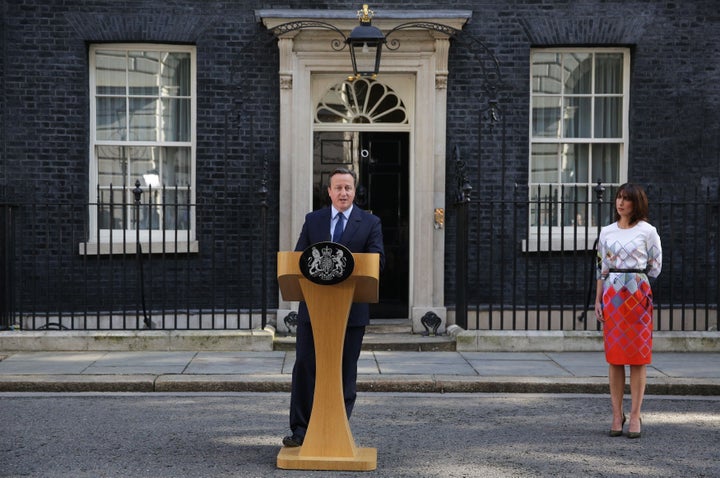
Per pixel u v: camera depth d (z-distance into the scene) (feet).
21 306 33.88
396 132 36.58
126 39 35.27
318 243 17.58
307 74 35.45
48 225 35.12
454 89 35.94
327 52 35.32
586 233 32.94
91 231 35.88
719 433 21.84
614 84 37.19
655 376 28.25
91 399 25.52
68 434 21.11
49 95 35.04
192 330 32.73
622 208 21.68
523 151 36.01
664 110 36.27
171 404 24.86
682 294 34.30
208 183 35.60
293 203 35.32
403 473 17.97
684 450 20.08
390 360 30.78
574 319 33.55
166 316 35.58
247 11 35.58
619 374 21.56
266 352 32.22
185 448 19.81
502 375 28.09
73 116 35.19
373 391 27.07
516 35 35.94
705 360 31.30
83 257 35.24
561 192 37.14
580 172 37.24
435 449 20.02
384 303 36.65
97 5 35.12
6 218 33.71
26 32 34.91
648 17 36.09
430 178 35.45
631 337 21.18
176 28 35.40
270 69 35.68
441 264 35.68
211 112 35.58
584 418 23.56
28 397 25.73
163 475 17.63
